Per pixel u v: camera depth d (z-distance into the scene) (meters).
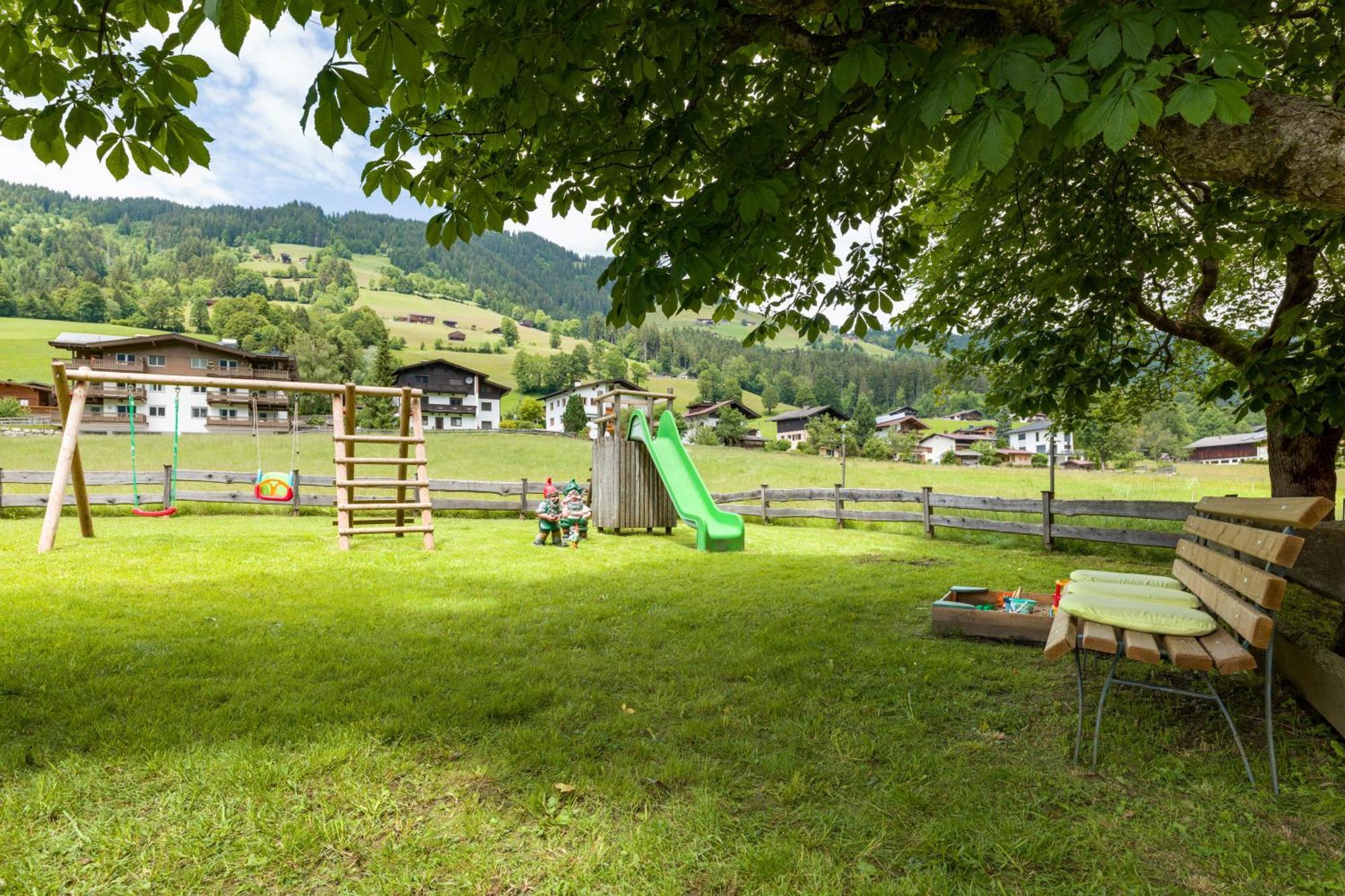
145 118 2.81
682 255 3.20
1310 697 2.91
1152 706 3.26
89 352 54.75
